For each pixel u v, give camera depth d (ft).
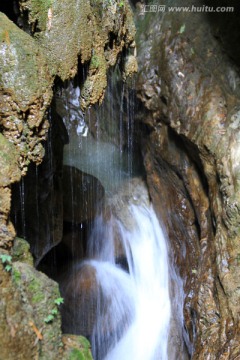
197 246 17.48
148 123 20.13
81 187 19.52
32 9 9.45
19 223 11.62
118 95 22.11
